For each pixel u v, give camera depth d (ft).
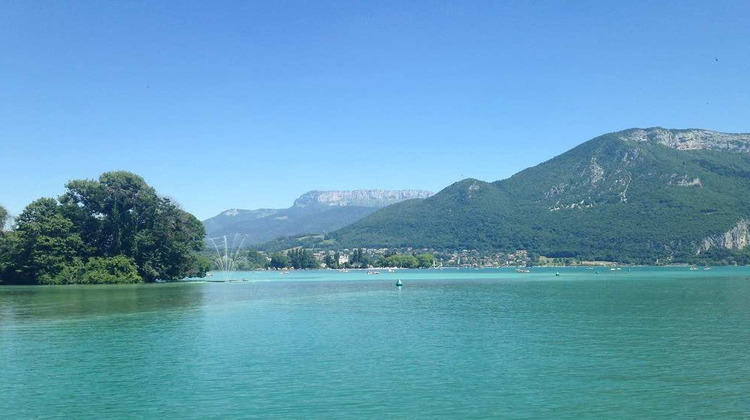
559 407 112.88
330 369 145.38
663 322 229.04
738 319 237.45
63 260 526.98
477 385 128.88
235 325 227.61
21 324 233.14
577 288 475.72
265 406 115.34
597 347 172.86
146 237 542.57
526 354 162.91
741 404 113.60
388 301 351.46
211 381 134.31
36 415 111.24
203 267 628.69
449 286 542.98
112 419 108.47
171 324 231.91
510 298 367.66
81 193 539.29
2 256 520.83
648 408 111.75
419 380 133.69
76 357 162.71
